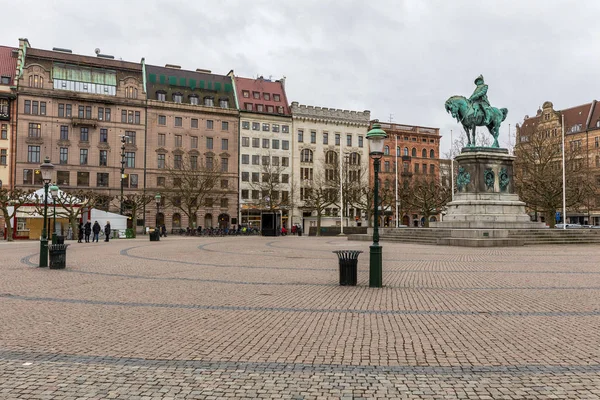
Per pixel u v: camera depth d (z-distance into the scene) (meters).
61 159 74.12
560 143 63.12
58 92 73.69
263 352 7.39
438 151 102.56
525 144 77.31
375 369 6.59
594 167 87.00
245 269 18.61
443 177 73.12
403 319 9.67
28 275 16.77
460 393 5.74
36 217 51.03
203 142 83.12
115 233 53.47
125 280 15.45
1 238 56.31
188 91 84.50
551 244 33.84
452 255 24.48
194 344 7.84
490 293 12.76
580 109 97.50
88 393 5.71
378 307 10.90
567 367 6.68
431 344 7.82
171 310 10.59
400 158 98.44
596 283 14.42
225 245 36.81
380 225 89.69
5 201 47.12
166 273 17.34
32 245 37.69
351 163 89.38
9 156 71.25
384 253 25.84
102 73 77.94
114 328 8.92
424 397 5.62
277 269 18.58
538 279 15.34
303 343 7.89
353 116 95.69
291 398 5.59
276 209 78.00
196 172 74.38
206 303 11.42
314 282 14.96
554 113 95.81
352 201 77.06
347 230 65.50
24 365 6.74
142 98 79.25
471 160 38.34
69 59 77.56
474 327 8.98
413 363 6.84
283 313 10.27
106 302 11.55
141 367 6.67
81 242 42.28
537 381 6.14
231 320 9.59
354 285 14.19
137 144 78.38
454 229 35.50
